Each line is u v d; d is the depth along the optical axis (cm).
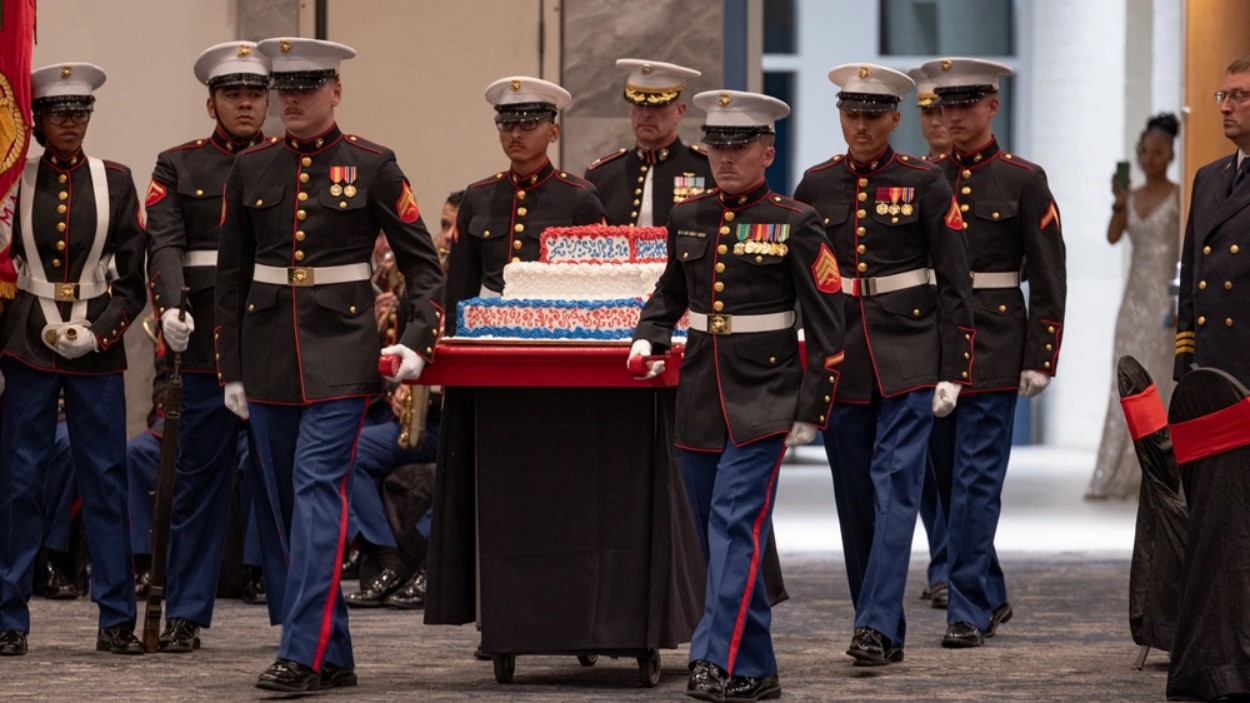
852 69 1683
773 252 1437
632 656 1538
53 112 1727
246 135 1758
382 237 2352
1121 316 3456
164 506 1722
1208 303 1597
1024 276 1884
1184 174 3000
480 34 2780
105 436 1741
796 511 3269
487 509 1541
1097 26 4422
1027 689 1541
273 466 1535
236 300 1538
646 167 1952
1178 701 1480
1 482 1731
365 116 2788
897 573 1639
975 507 1816
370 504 2131
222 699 1471
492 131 2788
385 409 2244
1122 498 3450
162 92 2672
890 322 1672
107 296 1758
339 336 1500
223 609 2105
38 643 1805
